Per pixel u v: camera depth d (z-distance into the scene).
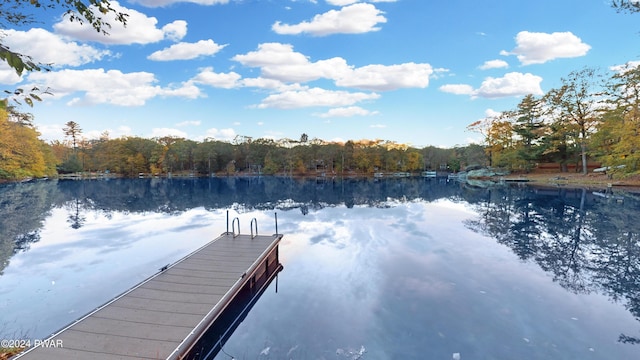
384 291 9.31
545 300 8.59
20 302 8.95
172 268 9.33
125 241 15.91
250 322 7.68
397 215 22.16
